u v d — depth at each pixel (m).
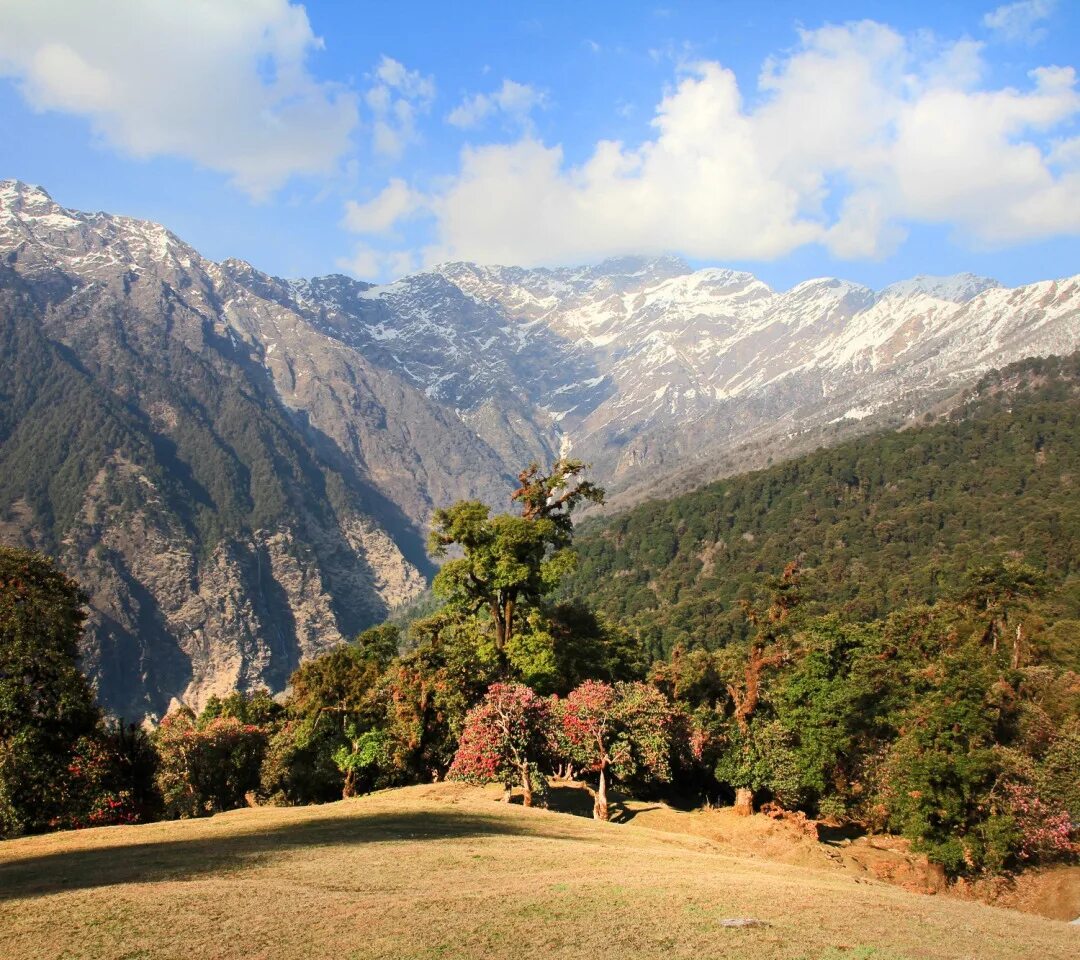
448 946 19.39
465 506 64.69
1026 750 54.38
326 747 63.62
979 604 79.81
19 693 43.59
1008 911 29.92
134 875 26.12
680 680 74.25
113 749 47.53
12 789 41.97
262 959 18.42
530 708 49.12
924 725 49.56
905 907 26.39
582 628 73.81
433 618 69.94
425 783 60.62
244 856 29.53
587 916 22.14
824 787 57.34
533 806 48.59
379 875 26.78
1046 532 154.25
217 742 60.91
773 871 33.94
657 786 63.91
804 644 60.84
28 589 44.94
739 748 56.47
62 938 19.67
